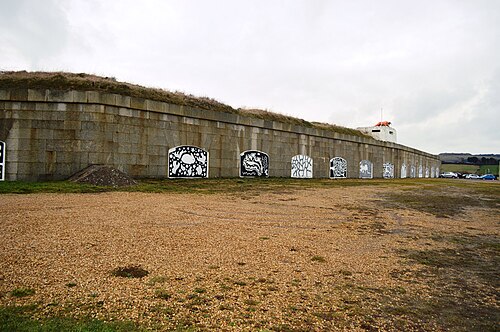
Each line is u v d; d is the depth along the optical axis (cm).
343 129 3750
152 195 1481
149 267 581
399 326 418
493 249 804
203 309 437
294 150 2861
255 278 556
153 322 398
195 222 971
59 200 1226
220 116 2316
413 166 4981
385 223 1079
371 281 566
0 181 1672
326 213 1216
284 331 394
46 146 1794
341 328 407
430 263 679
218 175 2323
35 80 1945
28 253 622
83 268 561
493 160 14725
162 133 2050
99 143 1833
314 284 542
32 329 366
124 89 2059
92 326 380
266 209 1255
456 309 473
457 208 1459
